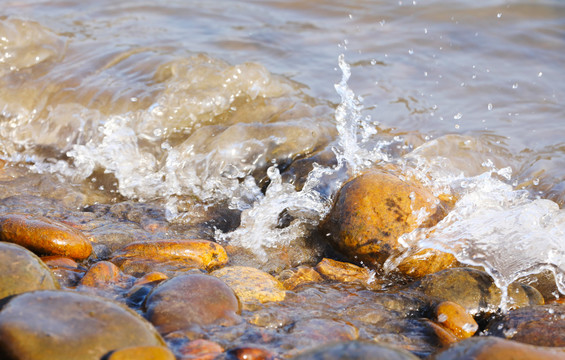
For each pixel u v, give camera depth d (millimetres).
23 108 4859
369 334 2617
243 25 6301
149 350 2023
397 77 5500
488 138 4648
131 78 5125
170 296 2537
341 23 6406
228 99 4926
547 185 4109
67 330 2064
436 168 4016
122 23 6188
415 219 3275
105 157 4418
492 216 3453
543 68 5617
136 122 4688
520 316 2721
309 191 3859
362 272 3221
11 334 2012
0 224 2990
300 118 4734
